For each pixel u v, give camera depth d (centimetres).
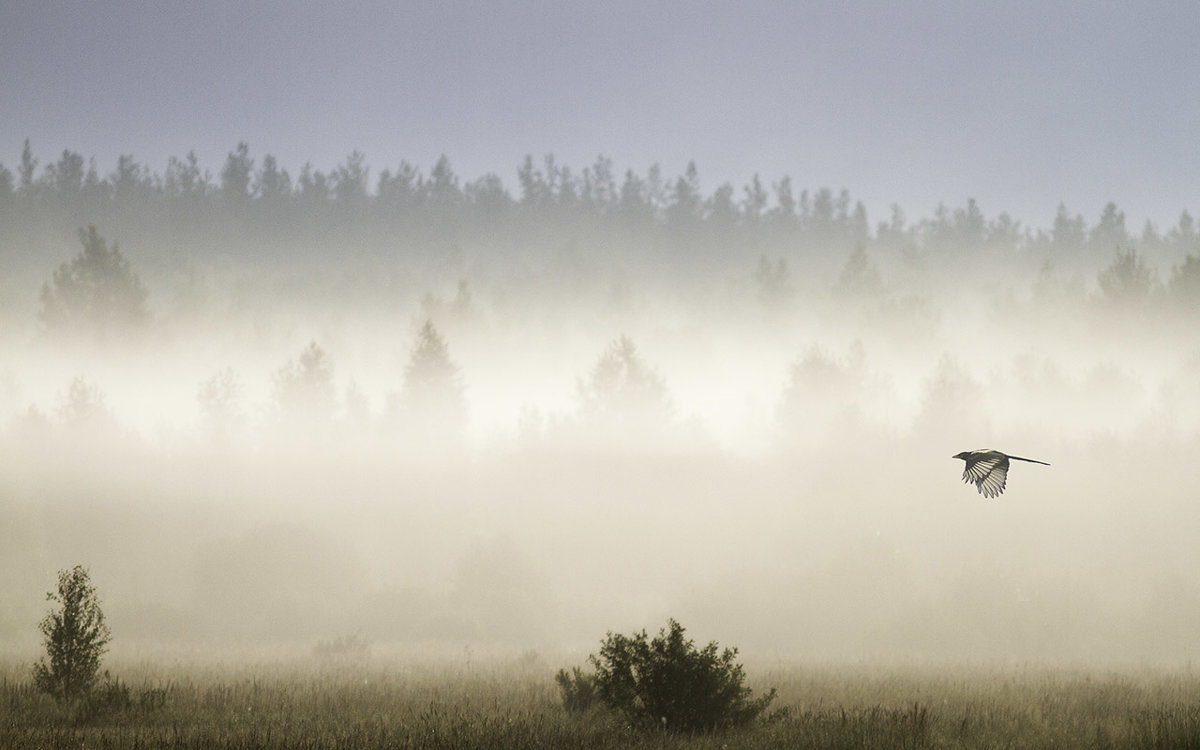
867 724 5381
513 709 6350
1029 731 5388
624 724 5738
